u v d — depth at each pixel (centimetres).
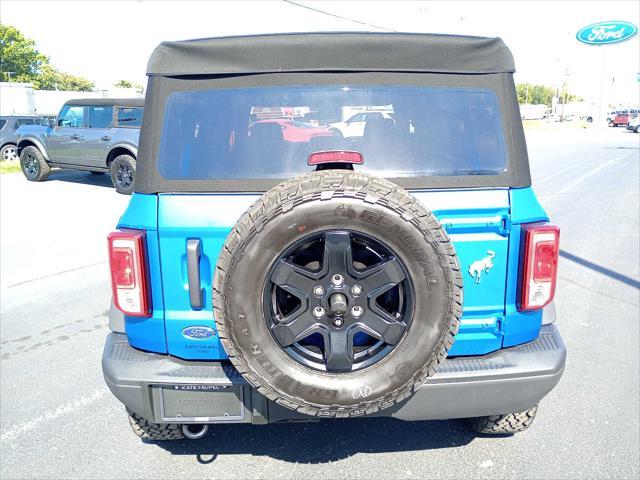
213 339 232
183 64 235
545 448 293
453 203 225
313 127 237
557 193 1211
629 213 977
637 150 2588
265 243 196
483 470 276
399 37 233
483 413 238
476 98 239
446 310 202
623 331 453
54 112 3884
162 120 233
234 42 233
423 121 238
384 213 194
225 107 235
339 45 233
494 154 235
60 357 414
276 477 272
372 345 217
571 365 390
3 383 372
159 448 298
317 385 205
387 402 209
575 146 2900
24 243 761
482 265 230
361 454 291
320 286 203
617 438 301
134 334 238
